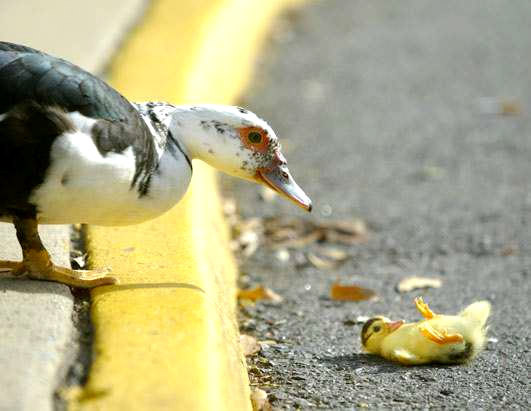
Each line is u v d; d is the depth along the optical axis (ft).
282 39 65.92
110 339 22.72
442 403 24.66
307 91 56.75
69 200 24.84
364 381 26.02
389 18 70.54
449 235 40.06
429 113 53.88
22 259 27.30
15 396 20.12
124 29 52.42
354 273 36.65
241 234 39.52
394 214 42.16
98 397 20.43
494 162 47.73
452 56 62.44
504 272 36.24
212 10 57.21
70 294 25.39
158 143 26.48
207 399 20.43
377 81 58.44
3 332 22.72
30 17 51.88
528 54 62.75
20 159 23.93
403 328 27.55
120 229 30.45
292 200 28.50
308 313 32.27
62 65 24.82
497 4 73.77
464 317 27.55
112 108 24.89
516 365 27.30
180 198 27.07
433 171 46.73
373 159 48.06
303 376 26.43
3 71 24.04
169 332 23.06
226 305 28.60
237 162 28.14
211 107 27.78
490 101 55.36
